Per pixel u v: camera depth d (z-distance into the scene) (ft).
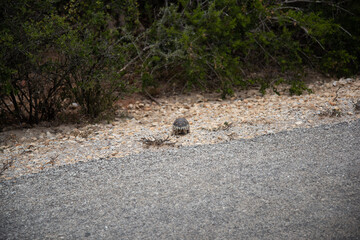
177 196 13.52
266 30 33.27
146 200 13.33
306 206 12.60
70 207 13.03
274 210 12.46
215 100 28.09
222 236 11.24
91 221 12.19
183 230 11.58
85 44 21.95
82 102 24.00
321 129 19.57
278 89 29.91
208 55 28.94
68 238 11.35
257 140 18.60
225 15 29.94
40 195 13.89
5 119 23.04
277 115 22.66
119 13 29.45
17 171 16.08
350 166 15.31
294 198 13.12
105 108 23.85
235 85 30.96
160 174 15.26
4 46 19.85
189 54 26.89
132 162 16.53
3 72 19.71
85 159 17.19
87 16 25.34
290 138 18.60
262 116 22.75
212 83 30.73
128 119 23.94
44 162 16.98
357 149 16.93
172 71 31.48
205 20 28.02
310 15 29.07
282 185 14.03
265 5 30.09
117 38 28.66
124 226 11.87
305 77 32.73
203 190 13.88
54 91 23.68
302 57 34.01
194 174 15.16
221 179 14.66
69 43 21.12
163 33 28.40
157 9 33.81
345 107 22.95
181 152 17.51
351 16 32.53
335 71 32.76
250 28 30.48
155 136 20.13
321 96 26.55
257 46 31.22
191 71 27.14
